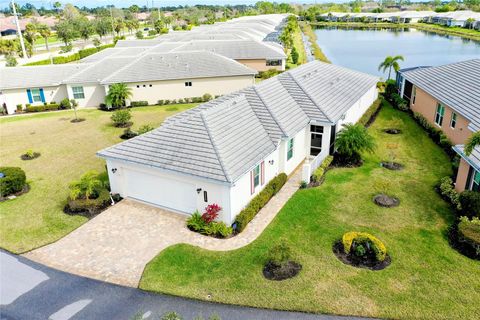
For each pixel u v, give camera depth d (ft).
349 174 80.74
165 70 145.07
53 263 55.26
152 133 70.59
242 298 47.44
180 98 148.36
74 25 336.90
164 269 52.95
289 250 51.75
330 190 73.72
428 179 77.66
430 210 65.92
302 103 90.02
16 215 67.92
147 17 602.85
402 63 233.96
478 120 78.69
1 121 128.77
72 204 68.44
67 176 83.97
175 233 61.41
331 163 86.38
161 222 64.64
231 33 232.12
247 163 63.87
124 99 140.97
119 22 393.70
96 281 51.44
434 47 302.66
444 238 58.08
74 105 127.75
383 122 115.44
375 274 50.75
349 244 54.44
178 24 490.90
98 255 56.75
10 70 141.28
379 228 61.05
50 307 47.21
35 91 141.18
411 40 352.90
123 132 113.80
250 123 75.05
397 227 61.21
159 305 46.96
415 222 62.54
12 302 48.11
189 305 46.78
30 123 125.29
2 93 137.08
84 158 94.22
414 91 122.52
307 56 243.19
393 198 70.08
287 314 45.01
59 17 476.54
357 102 108.58
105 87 140.05
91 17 570.05
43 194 75.61
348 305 45.85
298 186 76.07
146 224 64.18
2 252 57.88
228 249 56.95
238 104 78.38
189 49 189.26
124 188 71.92
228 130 68.95
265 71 192.75
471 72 105.19
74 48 306.96
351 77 122.01
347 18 563.48
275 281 50.01
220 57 152.46
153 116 130.00
